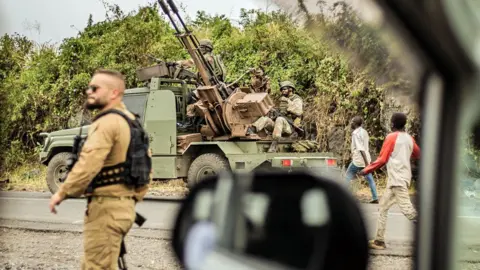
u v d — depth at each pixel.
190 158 12.89
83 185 3.79
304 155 12.43
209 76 12.73
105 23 22.44
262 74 13.20
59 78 21.34
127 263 6.26
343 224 1.33
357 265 1.30
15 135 21.00
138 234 8.06
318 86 16.08
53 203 3.79
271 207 1.51
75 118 20.92
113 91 3.96
